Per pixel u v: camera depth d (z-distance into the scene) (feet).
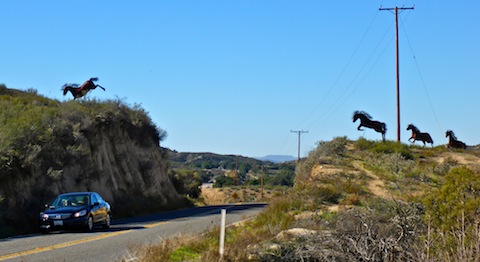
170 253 49.47
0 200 81.92
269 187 311.47
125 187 133.39
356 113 139.64
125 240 64.85
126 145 141.18
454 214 42.93
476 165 117.08
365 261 39.70
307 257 44.93
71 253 54.08
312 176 115.44
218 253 46.70
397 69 150.51
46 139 104.83
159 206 139.64
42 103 131.13
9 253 54.13
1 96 125.18
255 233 65.62
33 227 85.46
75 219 75.66
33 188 95.14
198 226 83.66
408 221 44.47
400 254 38.70
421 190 97.81
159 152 161.58
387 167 114.73
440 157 129.08
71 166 110.52
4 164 89.40
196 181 248.52
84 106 131.95
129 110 148.97
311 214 79.51
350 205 84.12
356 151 132.05
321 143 132.98
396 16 151.12
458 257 34.42
